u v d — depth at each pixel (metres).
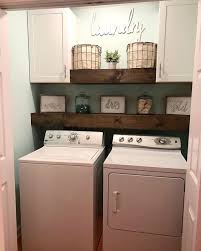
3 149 1.41
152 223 1.70
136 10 2.34
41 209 1.84
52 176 1.79
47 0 1.22
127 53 2.29
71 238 1.83
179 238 1.67
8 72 1.43
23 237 1.91
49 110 2.54
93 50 2.28
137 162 1.77
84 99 2.54
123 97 2.45
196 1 1.92
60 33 2.20
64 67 2.24
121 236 1.77
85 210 1.78
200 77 1.13
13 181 1.54
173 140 2.17
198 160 1.09
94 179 1.78
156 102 2.45
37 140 2.54
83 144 2.30
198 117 1.13
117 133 2.55
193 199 1.16
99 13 2.42
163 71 2.05
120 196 1.73
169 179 1.64
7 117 1.43
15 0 1.22
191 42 1.97
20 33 2.10
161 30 2.01
